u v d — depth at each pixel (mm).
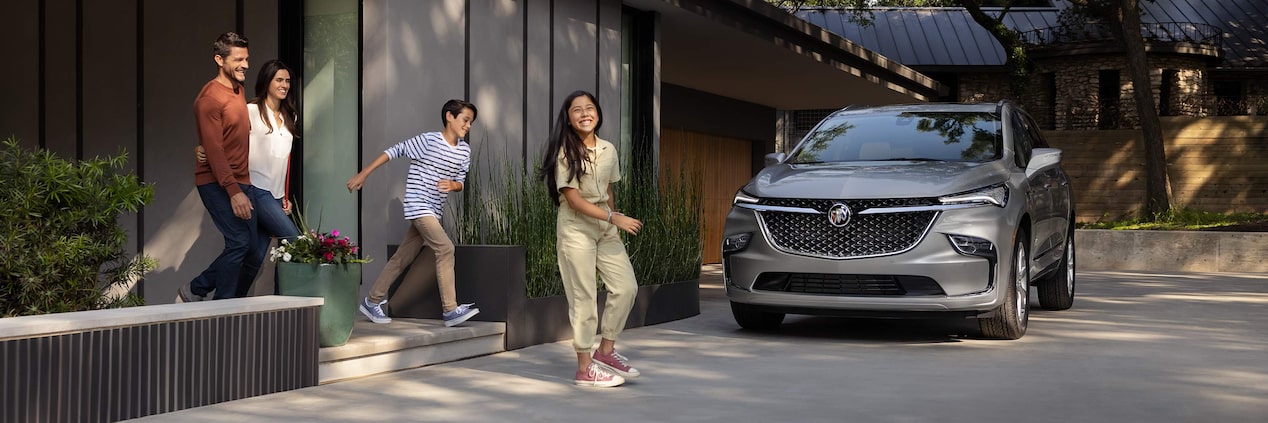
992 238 7445
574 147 5766
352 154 8141
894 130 8922
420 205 7125
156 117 9031
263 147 6570
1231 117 28938
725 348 7488
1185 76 33000
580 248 5871
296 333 5809
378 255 7781
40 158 5332
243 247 6348
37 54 9578
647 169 10281
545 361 6918
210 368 5328
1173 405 5242
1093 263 18422
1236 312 9930
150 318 4996
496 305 7438
